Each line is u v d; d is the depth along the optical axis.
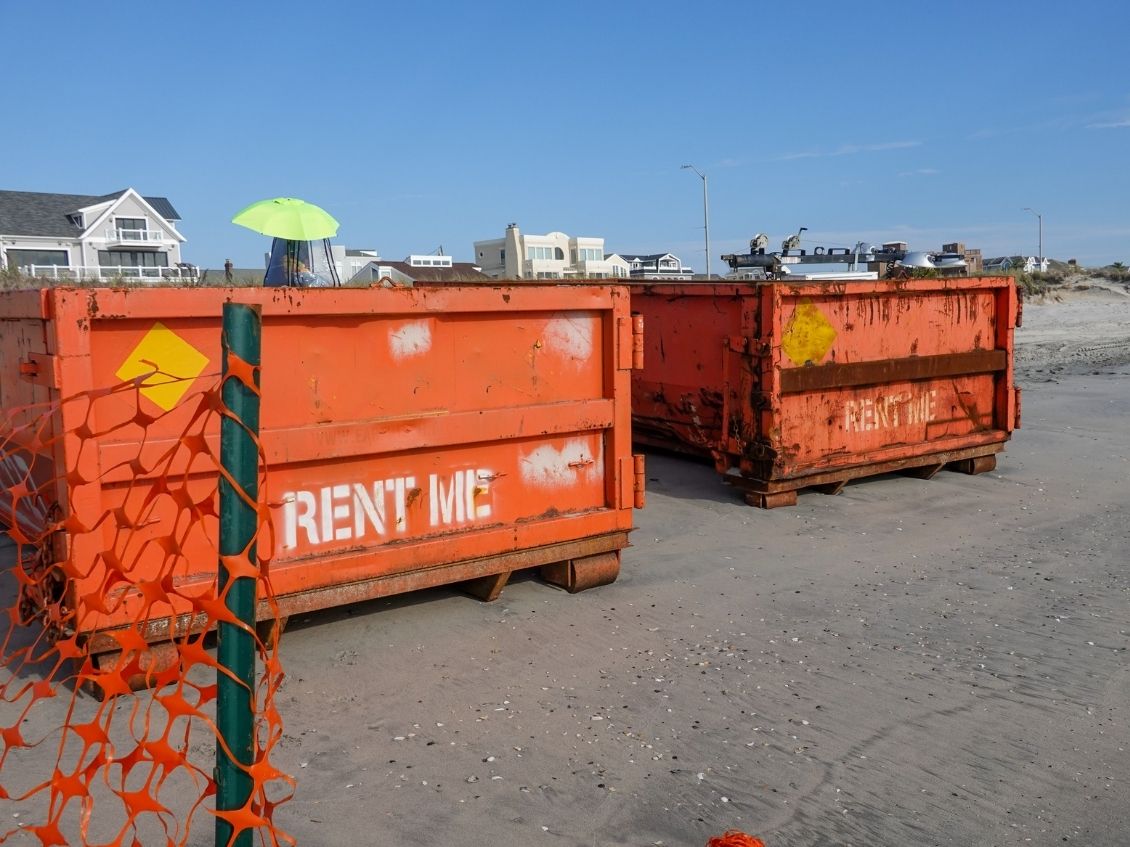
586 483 6.03
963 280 9.38
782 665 5.05
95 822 3.44
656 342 9.26
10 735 3.17
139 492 4.39
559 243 80.00
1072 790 3.89
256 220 7.60
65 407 4.18
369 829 3.46
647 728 4.32
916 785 3.90
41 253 52.97
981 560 6.99
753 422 8.28
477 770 3.91
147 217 56.12
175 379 3.75
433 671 4.86
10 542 6.62
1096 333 31.17
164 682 2.34
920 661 5.14
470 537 5.49
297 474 4.94
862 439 8.87
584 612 5.75
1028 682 4.90
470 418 5.41
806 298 8.30
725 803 3.72
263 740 4.09
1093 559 7.03
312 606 4.96
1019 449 11.09
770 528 7.76
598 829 3.52
